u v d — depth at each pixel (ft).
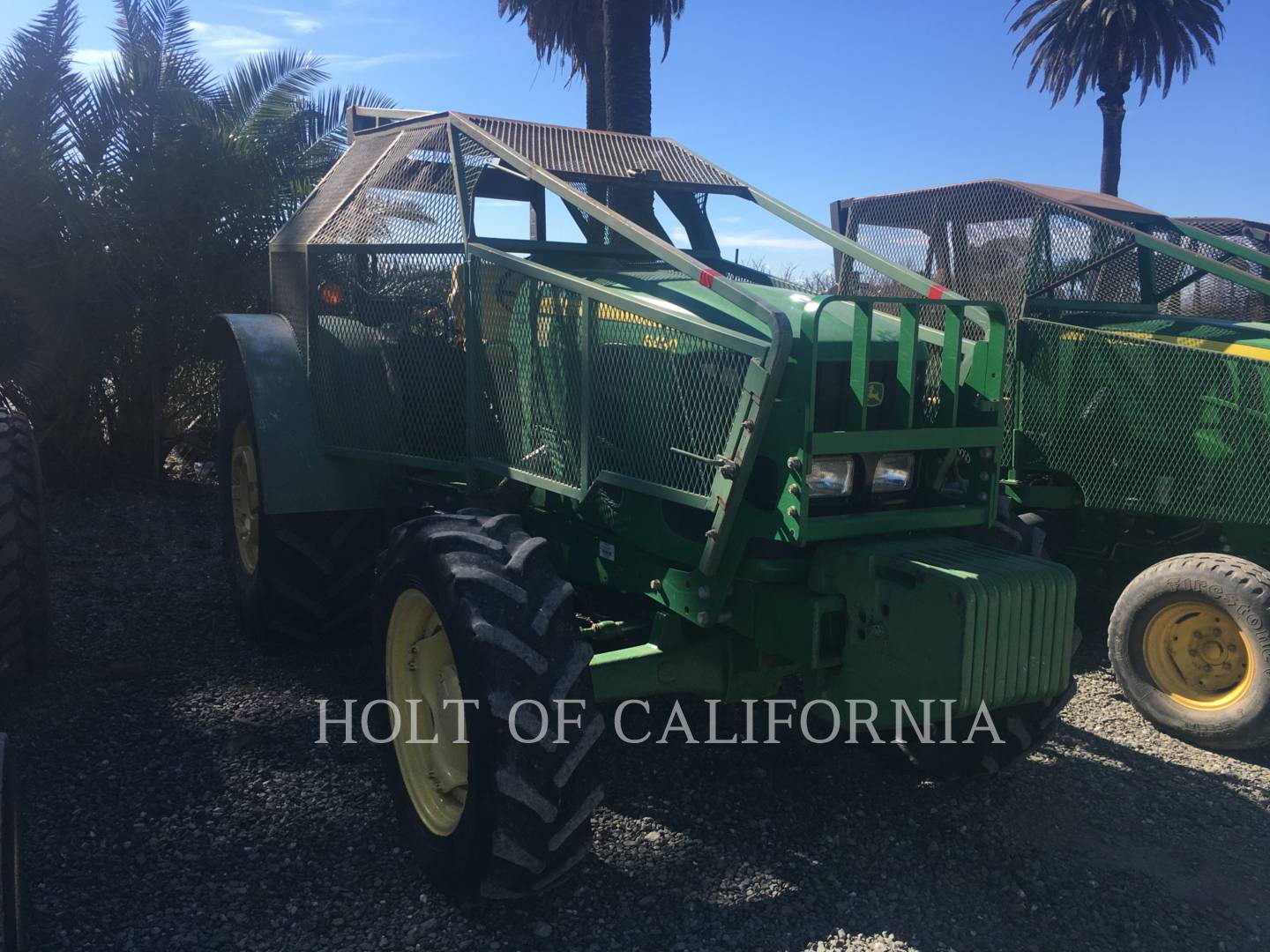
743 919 9.52
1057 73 92.79
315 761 12.21
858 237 22.48
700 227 14.93
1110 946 9.40
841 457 9.91
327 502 14.49
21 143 23.66
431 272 12.51
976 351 10.71
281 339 15.08
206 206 25.21
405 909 9.50
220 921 9.19
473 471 12.24
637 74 37.58
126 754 12.22
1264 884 10.58
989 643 8.78
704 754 12.98
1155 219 20.52
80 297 24.06
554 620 9.25
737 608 10.45
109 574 19.89
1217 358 16.28
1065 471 18.04
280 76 28.40
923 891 10.12
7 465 13.70
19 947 7.34
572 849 9.11
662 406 9.96
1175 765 13.70
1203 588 14.46
